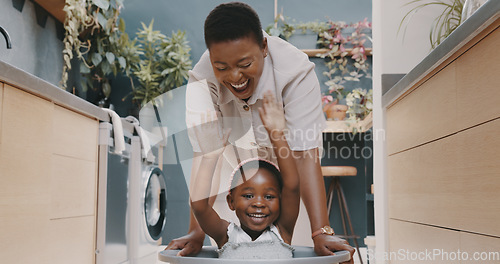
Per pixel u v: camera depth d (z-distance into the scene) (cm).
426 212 146
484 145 100
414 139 161
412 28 215
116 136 230
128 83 353
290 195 131
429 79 143
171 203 225
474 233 106
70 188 192
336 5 342
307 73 149
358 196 277
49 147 171
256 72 130
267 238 123
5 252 138
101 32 327
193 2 352
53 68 302
